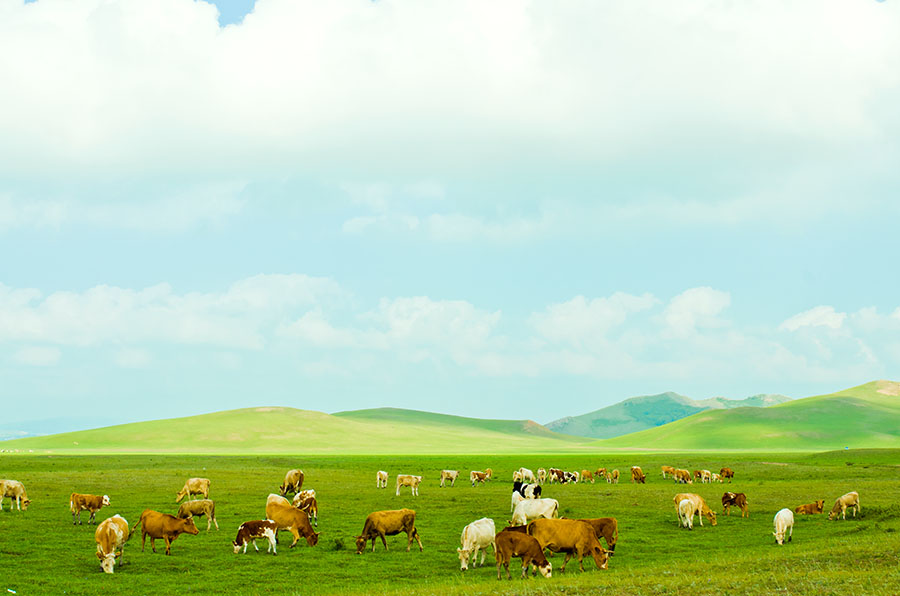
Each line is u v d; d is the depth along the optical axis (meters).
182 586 24.45
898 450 113.50
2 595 23.05
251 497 48.03
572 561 28.17
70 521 36.34
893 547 23.73
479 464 99.19
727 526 37.12
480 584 21.84
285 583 24.86
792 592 17.44
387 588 23.00
